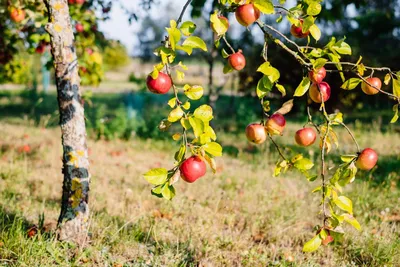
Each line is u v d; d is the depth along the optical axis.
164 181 2.20
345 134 10.41
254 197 5.46
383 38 18.36
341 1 7.64
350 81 2.39
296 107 13.48
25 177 6.00
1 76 7.12
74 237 3.57
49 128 11.08
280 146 8.86
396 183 6.40
